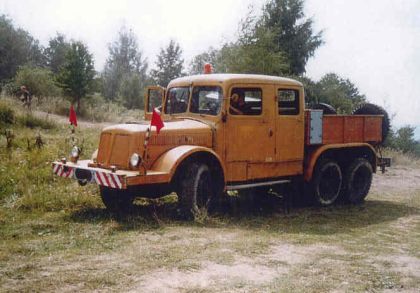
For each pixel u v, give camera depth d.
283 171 8.38
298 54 24.86
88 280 4.42
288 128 8.38
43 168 9.32
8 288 4.18
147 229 6.44
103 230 6.24
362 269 5.15
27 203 7.38
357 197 9.55
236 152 7.77
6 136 11.30
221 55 19.48
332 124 8.99
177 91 8.30
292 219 7.82
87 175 6.80
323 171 8.94
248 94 8.02
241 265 5.09
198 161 7.39
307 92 22.34
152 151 6.93
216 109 7.69
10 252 5.23
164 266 4.91
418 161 18.36
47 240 5.73
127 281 4.45
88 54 24.27
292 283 4.59
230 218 7.60
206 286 4.42
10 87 25.72
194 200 7.03
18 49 39.88
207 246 5.71
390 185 12.31
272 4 24.72
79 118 21.28
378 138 10.06
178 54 44.66
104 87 46.59
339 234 6.82
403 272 5.11
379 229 7.27
